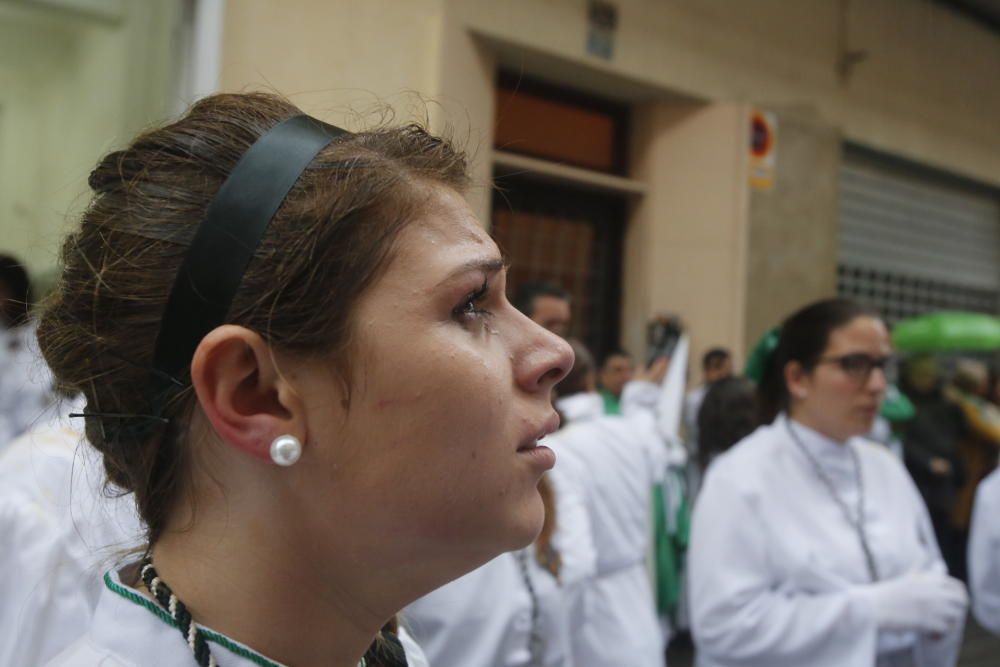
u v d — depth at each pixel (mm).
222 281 598
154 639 604
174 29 3492
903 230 7160
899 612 1798
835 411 2025
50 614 1304
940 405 5602
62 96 3512
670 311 5402
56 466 1411
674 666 4039
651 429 3273
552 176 5062
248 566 630
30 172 3482
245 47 3539
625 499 2291
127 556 771
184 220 623
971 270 7852
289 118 660
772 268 5594
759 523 1936
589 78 4953
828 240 6000
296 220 599
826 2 6094
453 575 642
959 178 7441
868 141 6430
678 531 3613
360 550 621
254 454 600
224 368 591
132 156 664
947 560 5410
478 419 605
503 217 5047
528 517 633
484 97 4301
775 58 5746
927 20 6918
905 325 5914
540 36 4484
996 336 5754
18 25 3445
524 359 656
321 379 603
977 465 5590
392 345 596
